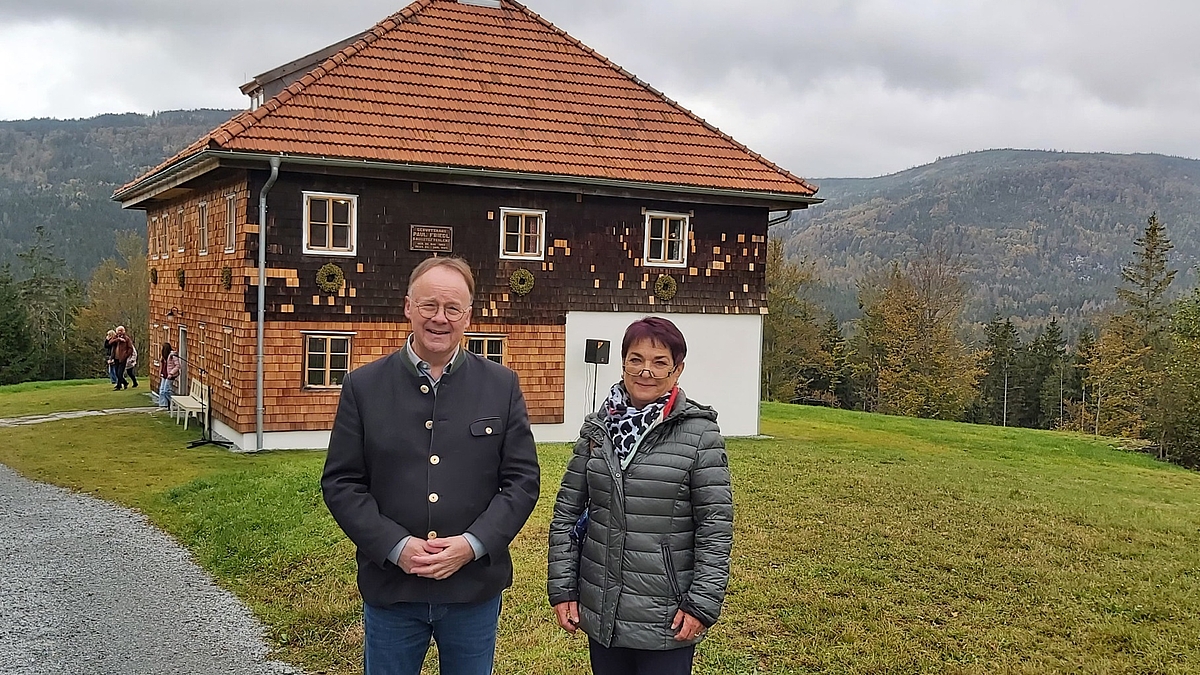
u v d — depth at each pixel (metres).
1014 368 62.44
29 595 7.68
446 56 18.38
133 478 12.84
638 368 4.02
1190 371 23.27
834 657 6.09
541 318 17.06
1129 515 11.13
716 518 3.91
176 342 20.89
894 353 42.03
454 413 3.94
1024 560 8.62
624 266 17.66
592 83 19.30
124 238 50.25
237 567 8.39
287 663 6.24
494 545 3.87
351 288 15.58
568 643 6.34
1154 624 6.93
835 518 10.16
